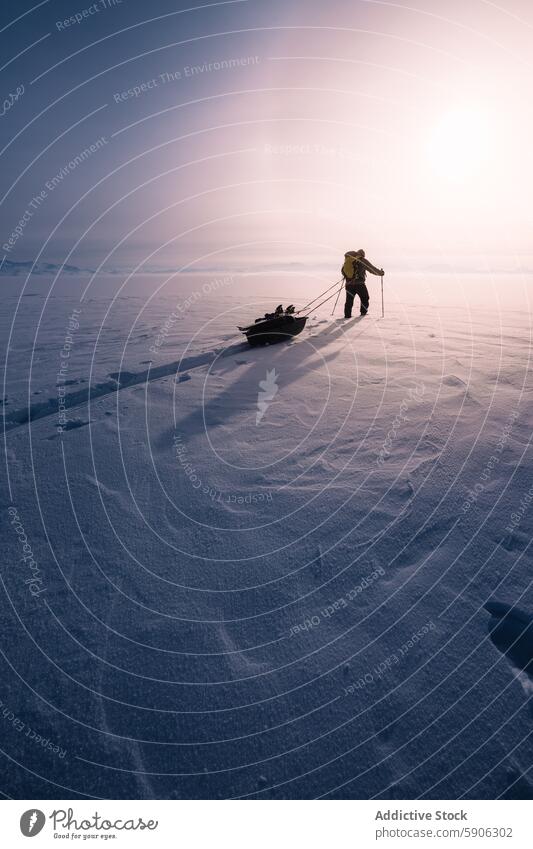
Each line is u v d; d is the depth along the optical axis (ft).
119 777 4.58
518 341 22.24
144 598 6.73
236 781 4.50
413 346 21.20
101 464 10.76
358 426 11.96
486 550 7.18
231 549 7.66
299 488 9.27
